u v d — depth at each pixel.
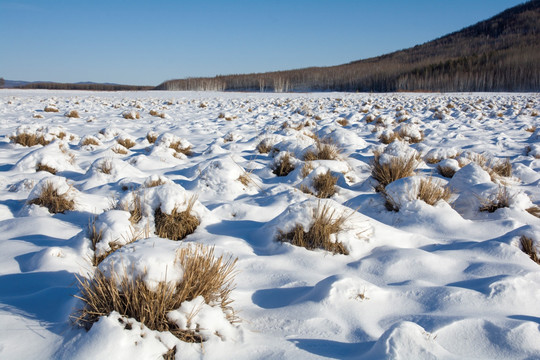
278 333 2.38
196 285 2.39
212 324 2.28
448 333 2.30
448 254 3.54
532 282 2.85
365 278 3.17
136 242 2.68
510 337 2.24
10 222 4.17
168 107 22.94
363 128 12.73
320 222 3.66
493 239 3.80
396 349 2.02
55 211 4.55
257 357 2.13
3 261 3.23
